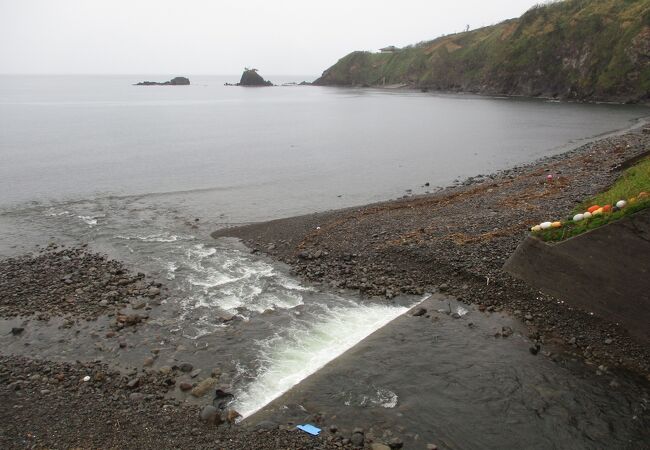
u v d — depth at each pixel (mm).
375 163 45875
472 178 37250
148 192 34906
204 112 103938
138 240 24344
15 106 114938
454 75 166125
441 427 11047
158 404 11891
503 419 11312
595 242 14734
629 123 67188
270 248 22750
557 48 120062
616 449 10398
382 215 26375
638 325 14039
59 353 14258
